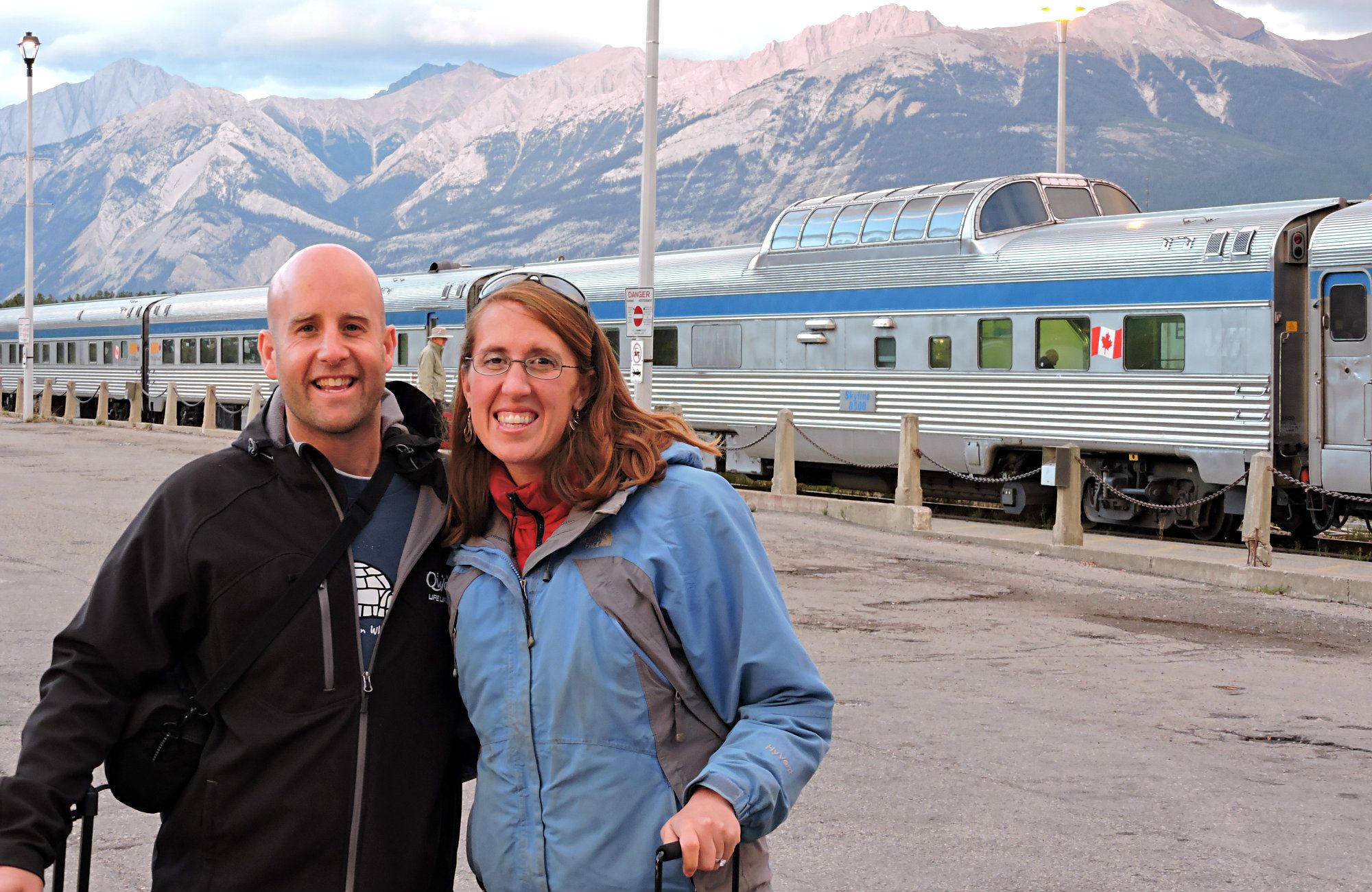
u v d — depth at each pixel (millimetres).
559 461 2771
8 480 19453
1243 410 15805
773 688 2684
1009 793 6328
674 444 2865
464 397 2859
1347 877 5320
